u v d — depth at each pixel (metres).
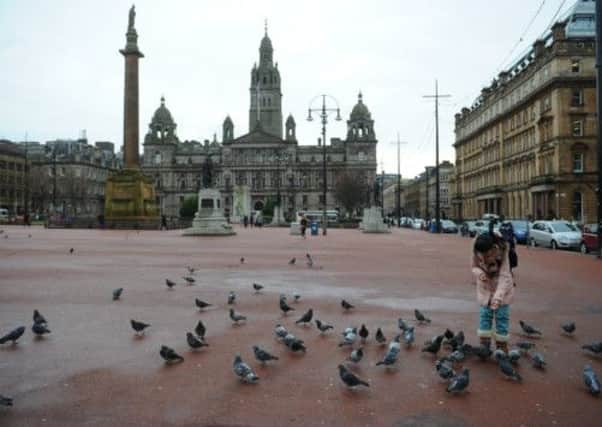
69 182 114.25
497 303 7.05
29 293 12.36
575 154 58.16
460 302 11.45
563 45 58.56
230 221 92.94
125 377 6.46
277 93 169.25
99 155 142.50
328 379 6.42
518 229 37.41
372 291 12.95
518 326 9.27
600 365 7.05
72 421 5.18
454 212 113.25
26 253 23.30
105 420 5.20
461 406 5.61
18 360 7.14
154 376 6.51
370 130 155.75
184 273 16.31
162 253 23.78
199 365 6.95
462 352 7.00
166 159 164.62
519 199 71.50
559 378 6.52
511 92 75.19
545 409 5.55
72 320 9.53
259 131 158.75
